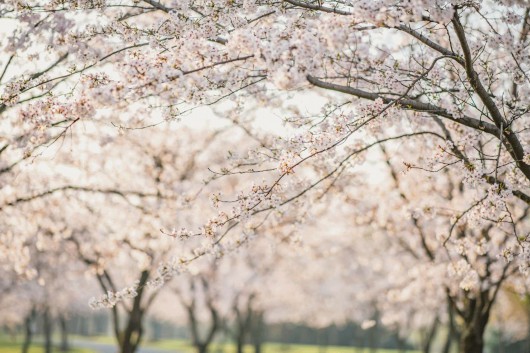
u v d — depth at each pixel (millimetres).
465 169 5781
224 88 5590
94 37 6598
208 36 5312
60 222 13828
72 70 5723
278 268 25719
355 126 5547
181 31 5738
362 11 4441
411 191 11805
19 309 33656
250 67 5754
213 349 42969
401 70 6273
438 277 11484
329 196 9727
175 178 15047
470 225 6039
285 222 9148
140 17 7836
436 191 11477
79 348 46500
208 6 5539
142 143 14773
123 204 13648
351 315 36781
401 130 9531
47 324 35719
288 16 5914
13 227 11898
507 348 41844
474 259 9836
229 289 28062
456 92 6418
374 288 25344
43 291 27719
